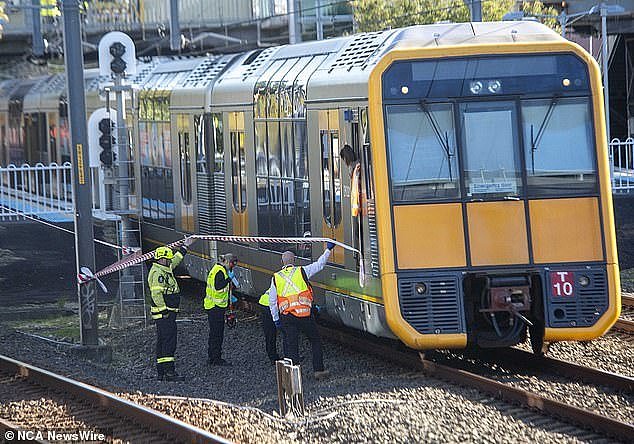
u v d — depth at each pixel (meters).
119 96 55.91
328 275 42.06
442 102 37.34
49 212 69.19
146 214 65.00
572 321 36.94
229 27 106.50
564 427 30.22
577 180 37.38
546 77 37.59
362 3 92.19
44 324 56.31
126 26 102.94
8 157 95.94
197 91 55.69
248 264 50.31
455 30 39.16
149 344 48.28
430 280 36.72
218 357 42.56
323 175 42.00
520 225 37.06
